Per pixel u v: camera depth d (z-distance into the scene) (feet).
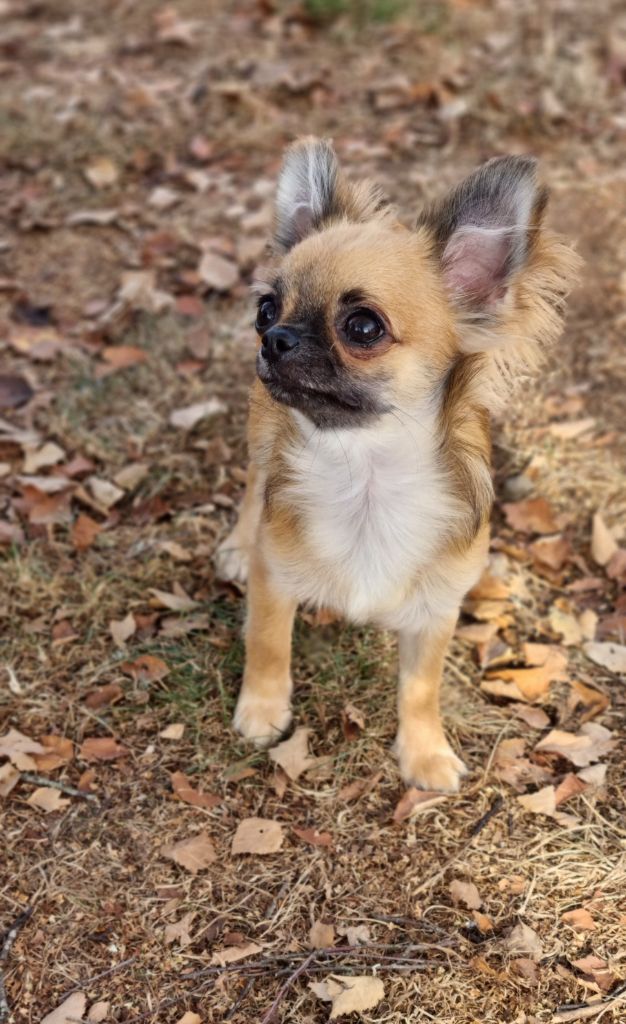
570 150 3.87
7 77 4.36
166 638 2.56
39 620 2.57
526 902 2.21
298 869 2.25
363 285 2.11
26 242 3.48
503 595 2.67
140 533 2.76
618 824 2.31
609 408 3.07
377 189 2.41
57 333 3.20
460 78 4.25
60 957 2.13
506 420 3.02
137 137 3.95
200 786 2.34
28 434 2.93
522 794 2.36
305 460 2.24
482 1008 2.09
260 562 2.33
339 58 4.47
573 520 2.85
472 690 2.53
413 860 2.26
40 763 2.35
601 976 2.13
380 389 2.14
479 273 2.21
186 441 2.95
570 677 2.55
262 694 2.42
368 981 2.09
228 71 4.38
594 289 3.31
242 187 3.71
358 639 2.58
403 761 2.38
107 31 4.76
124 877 2.22
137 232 3.51
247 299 3.27
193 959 2.13
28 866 2.22
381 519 2.25
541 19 4.70
